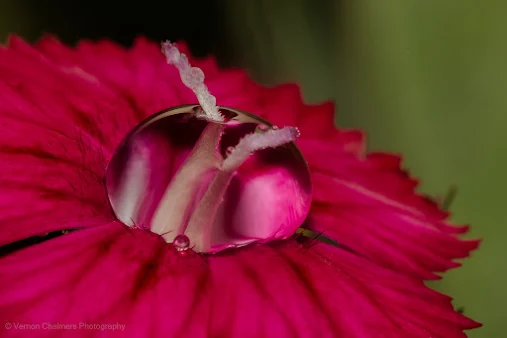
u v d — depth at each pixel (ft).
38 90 0.20
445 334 0.18
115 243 0.18
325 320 0.18
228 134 0.18
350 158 0.22
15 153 0.18
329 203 0.20
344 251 0.19
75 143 0.19
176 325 0.17
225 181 0.18
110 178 0.18
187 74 0.18
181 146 0.18
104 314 0.17
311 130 0.22
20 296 0.17
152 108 0.21
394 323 0.18
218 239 0.18
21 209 0.18
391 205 0.20
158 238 0.18
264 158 0.18
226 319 0.17
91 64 0.21
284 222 0.18
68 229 0.18
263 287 0.18
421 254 0.20
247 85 0.23
